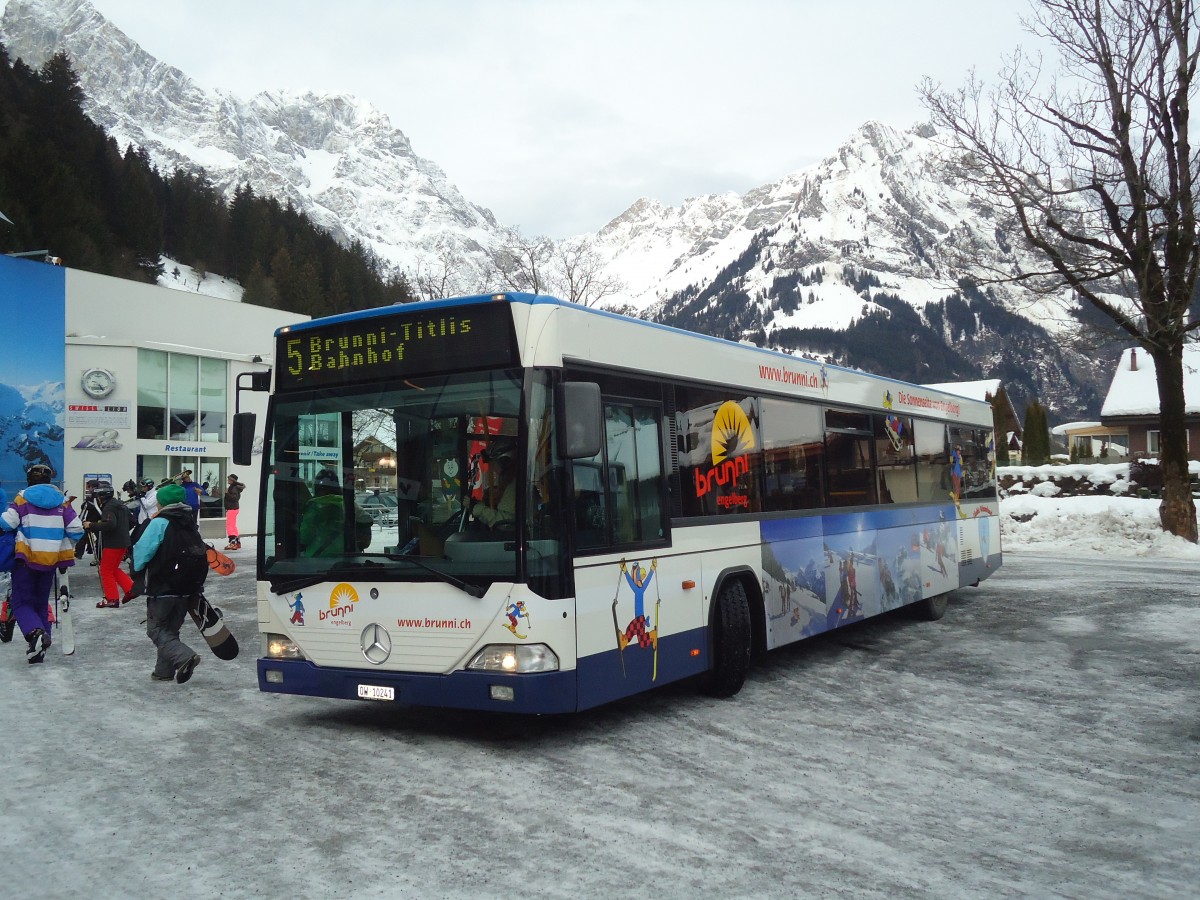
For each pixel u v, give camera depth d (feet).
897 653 34.68
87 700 26.94
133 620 43.42
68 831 16.35
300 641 23.18
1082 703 26.71
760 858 15.21
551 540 20.89
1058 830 16.76
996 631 39.42
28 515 32.73
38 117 304.71
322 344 23.58
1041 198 75.56
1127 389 199.72
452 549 21.40
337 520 22.95
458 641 21.08
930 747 22.16
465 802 17.92
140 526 48.98
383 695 21.95
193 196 373.40
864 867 14.90
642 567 23.67
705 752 21.62
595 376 22.86
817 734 23.29
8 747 21.90
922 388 43.65
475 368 21.66
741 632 27.43
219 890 13.84
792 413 32.09
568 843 15.78
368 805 17.72
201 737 22.86
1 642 37.50
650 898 13.62
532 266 146.10
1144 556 73.26
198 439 119.34
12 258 91.04
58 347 94.27
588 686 21.45
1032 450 187.32
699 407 26.91
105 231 272.72
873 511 37.27
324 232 409.49
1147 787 19.30
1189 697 27.40
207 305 128.16
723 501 27.58
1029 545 80.74
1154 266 75.51
